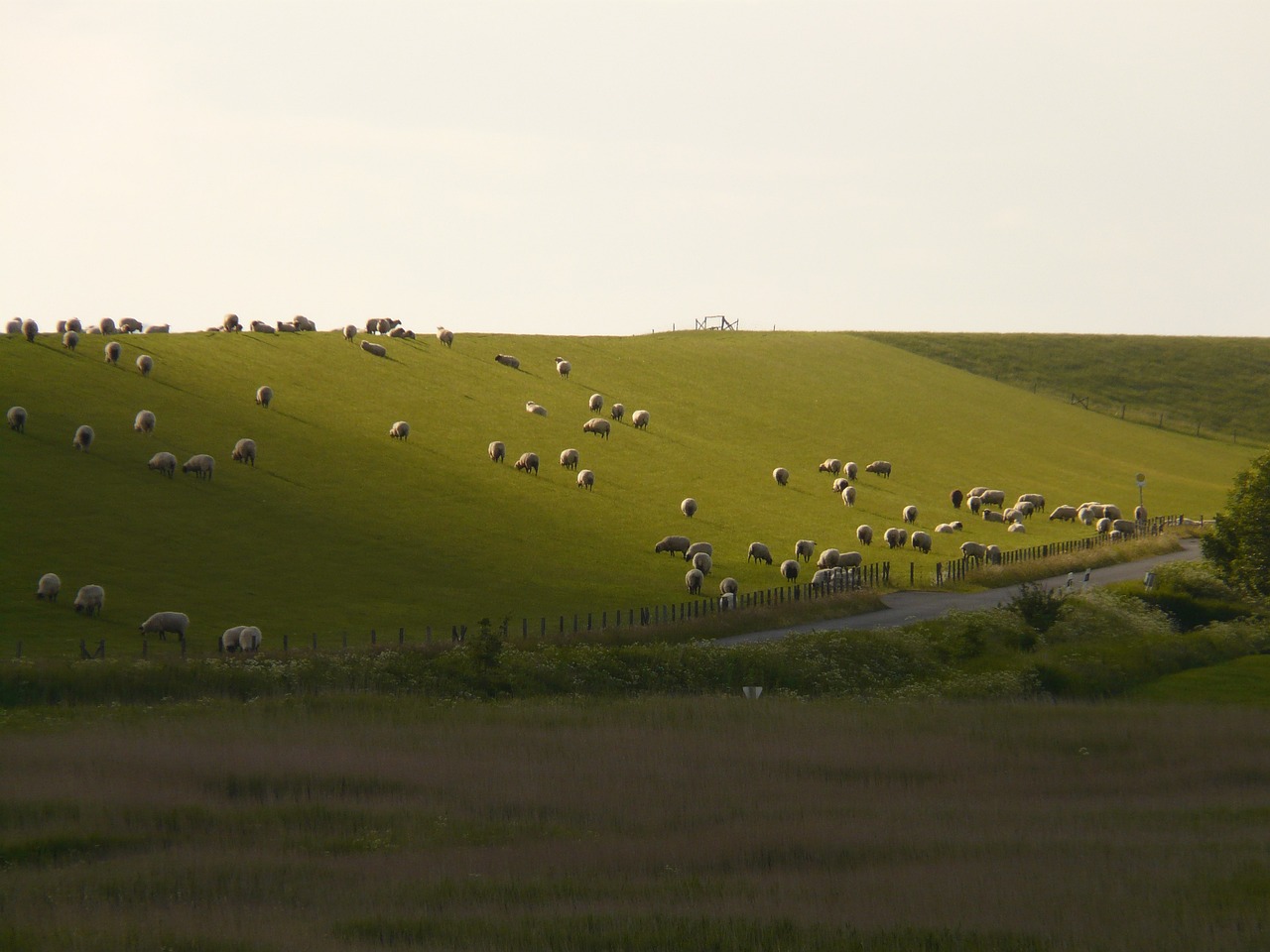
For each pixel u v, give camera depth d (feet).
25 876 86.43
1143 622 263.29
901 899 79.92
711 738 139.95
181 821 101.09
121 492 296.92
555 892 83.25
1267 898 78.89
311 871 87.97
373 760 123.24
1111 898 79.25
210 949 69.36
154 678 163.94
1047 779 123.24
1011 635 236.63
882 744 138.92
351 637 221.05
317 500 324.80
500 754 128.67
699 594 295.69
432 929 73.67
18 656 180.04
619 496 393.29
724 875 87.92
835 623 268.41
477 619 246.27
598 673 188.96
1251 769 128.98
